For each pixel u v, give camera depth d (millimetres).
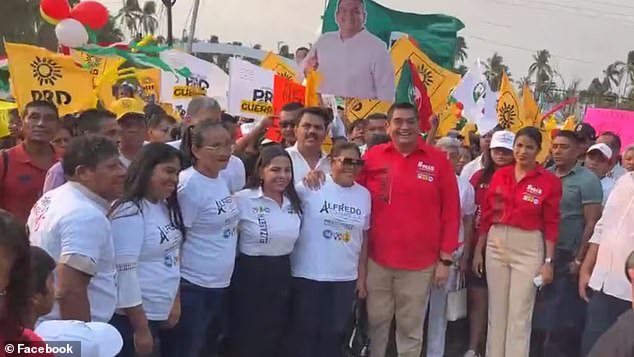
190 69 12656
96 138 3408
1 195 4840
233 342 4844
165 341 4445
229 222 4504
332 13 7055
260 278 4734
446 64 8883
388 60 7066
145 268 3936
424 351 6301
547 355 5996
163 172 3887
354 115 9086
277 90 7660
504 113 9859
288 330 4996
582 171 5973
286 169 4742
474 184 6227
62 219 3211
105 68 11125
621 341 2609
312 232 4945
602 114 13188
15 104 7789
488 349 5836
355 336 5477
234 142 5504
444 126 10336
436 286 5352
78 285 3184
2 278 2105
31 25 31797
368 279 5387
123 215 3693
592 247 5332
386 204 5281
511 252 5664
